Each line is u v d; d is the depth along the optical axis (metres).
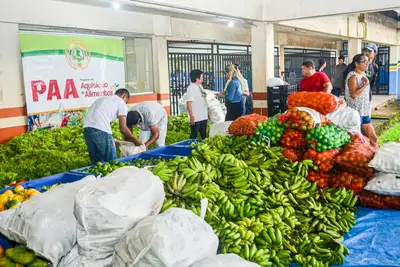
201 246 2.29
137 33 10.00
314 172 4.08
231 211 3.16
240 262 2.24
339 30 12.55
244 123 4.61
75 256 2.46
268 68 9.34
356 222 3.59
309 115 4.17
